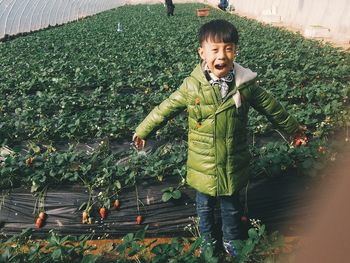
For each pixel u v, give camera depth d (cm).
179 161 479
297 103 776
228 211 355
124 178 471
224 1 3397
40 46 1594
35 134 659
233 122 318
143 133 352
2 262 348
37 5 2334
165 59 1160
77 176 469
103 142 600
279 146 508
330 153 470
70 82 935
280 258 319
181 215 443
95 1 3856
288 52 1188
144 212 446
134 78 939
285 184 448
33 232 448
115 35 1842
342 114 629
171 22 2380
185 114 712
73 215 449
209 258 317
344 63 1019
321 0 1902
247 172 346
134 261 386
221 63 296
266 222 437
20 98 816
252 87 316
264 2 2905
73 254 359
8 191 472
